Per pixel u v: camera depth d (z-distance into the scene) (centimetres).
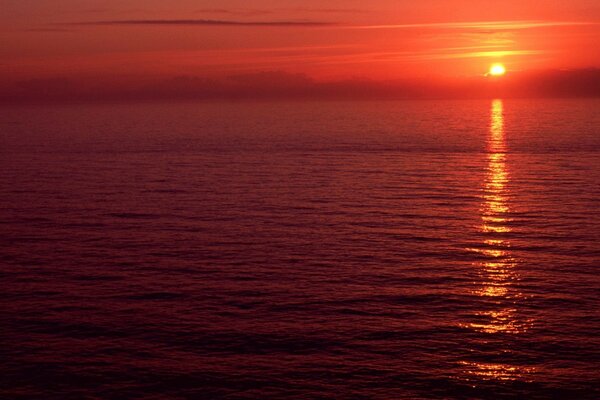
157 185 6278
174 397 1912
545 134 13025
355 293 2845
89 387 1962
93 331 2402
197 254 3538
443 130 15025
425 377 2028
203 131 15250
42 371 2064
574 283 2958
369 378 2022
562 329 2403
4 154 9712
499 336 2338
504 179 6500
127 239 3909
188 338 2334
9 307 2666
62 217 4619
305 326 2453
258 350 2233
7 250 3644
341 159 8725
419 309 2636
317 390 1948
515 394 1917
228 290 2895
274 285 2966
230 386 1975
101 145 11294
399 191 5784
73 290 2900
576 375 2030
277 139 12506
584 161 8019
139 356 2181
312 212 4778
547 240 3800
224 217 4600
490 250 3588
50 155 9519
